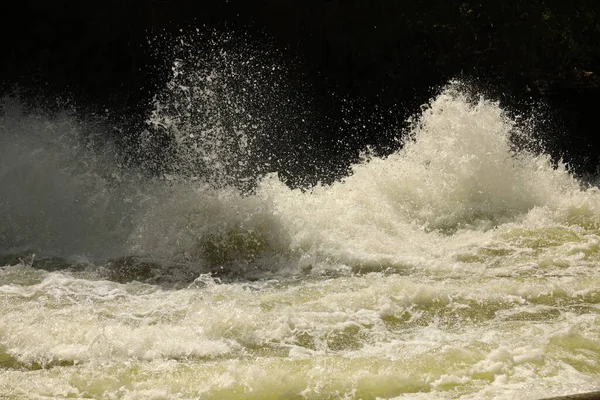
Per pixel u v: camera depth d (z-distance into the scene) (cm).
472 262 1370
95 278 1295
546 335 1005
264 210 1456
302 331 1023
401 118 2872
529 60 3158
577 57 3366
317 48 2900
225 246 1434
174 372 896
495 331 1027
